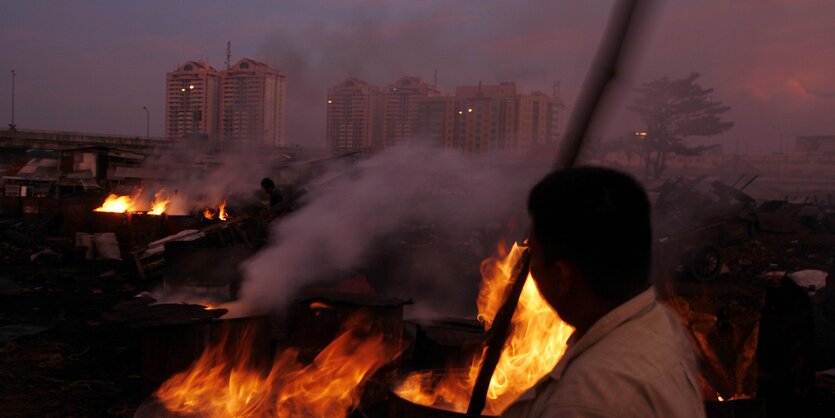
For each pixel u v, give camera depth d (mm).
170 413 3861
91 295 8523
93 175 22703
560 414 944
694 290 9703
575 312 1109
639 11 1177
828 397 4488
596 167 1109
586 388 943
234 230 6555
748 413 2941
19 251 12688
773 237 16953
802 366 3809
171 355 4039
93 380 5035
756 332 3504
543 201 1095
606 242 1021
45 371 5242
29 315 7281
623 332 1008
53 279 9711
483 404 1733
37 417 4254
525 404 1081
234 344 4195
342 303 4176
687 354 1046
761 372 3834
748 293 9664
